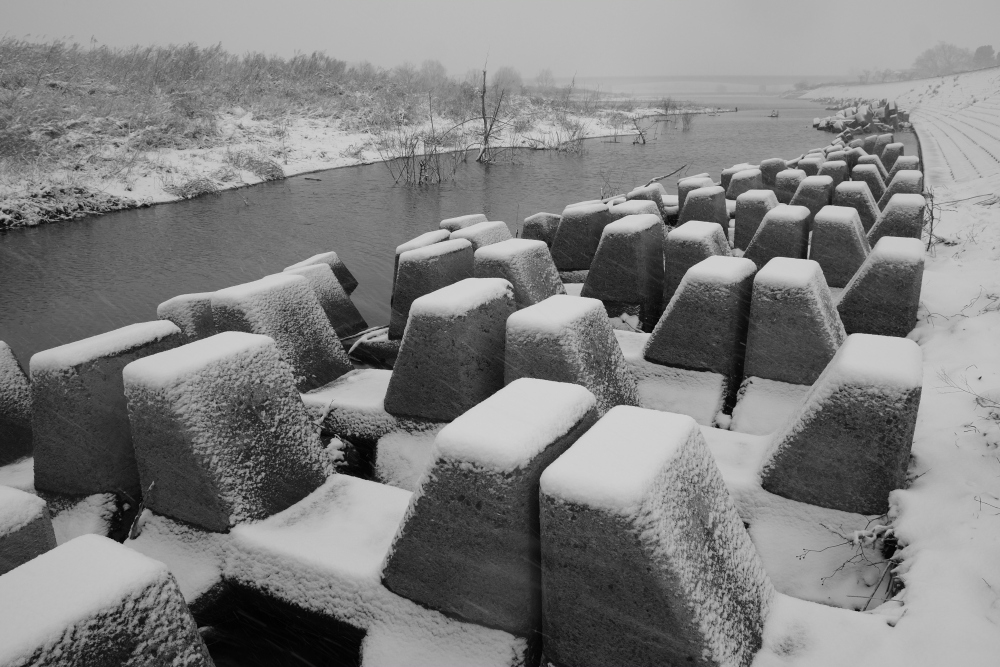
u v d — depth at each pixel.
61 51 27.72
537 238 10.43
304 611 3.27
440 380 4.68
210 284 12.43
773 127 44.38
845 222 7.36
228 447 3.52
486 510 2.76
